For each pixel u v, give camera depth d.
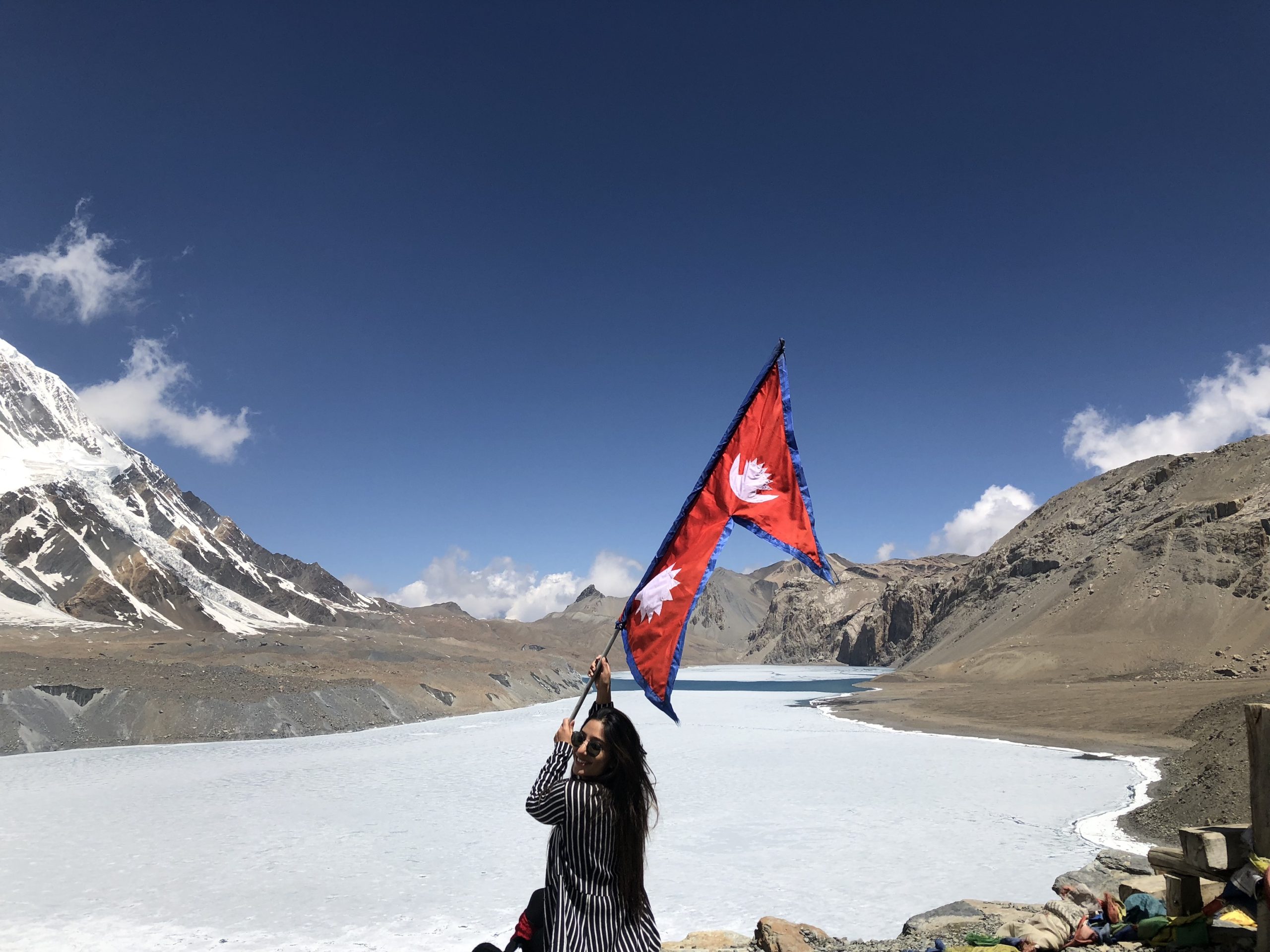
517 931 4.10
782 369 5.76
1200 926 7.03
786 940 10.92
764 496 5.52
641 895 3.58
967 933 11.51
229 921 19.42
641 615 5.39
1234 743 30.81
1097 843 25.81
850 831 27.81
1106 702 63.97
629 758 3.65
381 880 22.75
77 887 22.25
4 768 44.38
